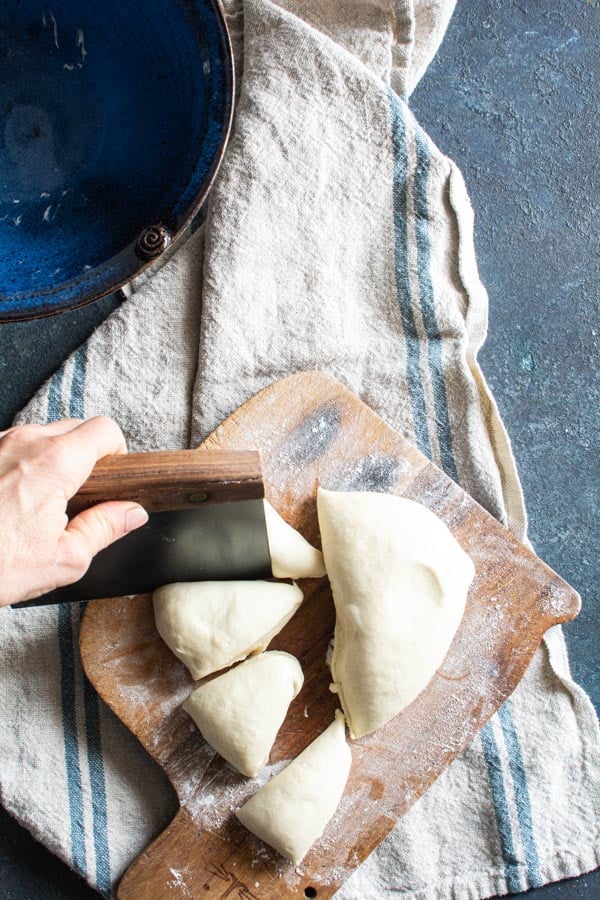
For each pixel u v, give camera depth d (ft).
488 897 3.94
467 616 3.84
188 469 3.02
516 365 4.31
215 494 3.10
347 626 3.64
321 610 3.84
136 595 3.78
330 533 3.70
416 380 4.12
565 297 4.33
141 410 4.09
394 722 3.77
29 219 3.83
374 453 3.93
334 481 3.92
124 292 4.27
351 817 3.71
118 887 3.67
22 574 2.82
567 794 3.98
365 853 3.69
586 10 4.34
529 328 4.32
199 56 3.55
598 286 4.33
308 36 4.04
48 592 3.29
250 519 3.35
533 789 3.96
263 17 4.08
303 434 3.93
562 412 4.30
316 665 3.81
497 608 3.84
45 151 3.88
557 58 4.36
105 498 3.04
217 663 3.63
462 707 3.79
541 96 4.36
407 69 4.21
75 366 4.09
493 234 4.34
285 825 3.54
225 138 3.54
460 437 4.09
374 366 4.12
